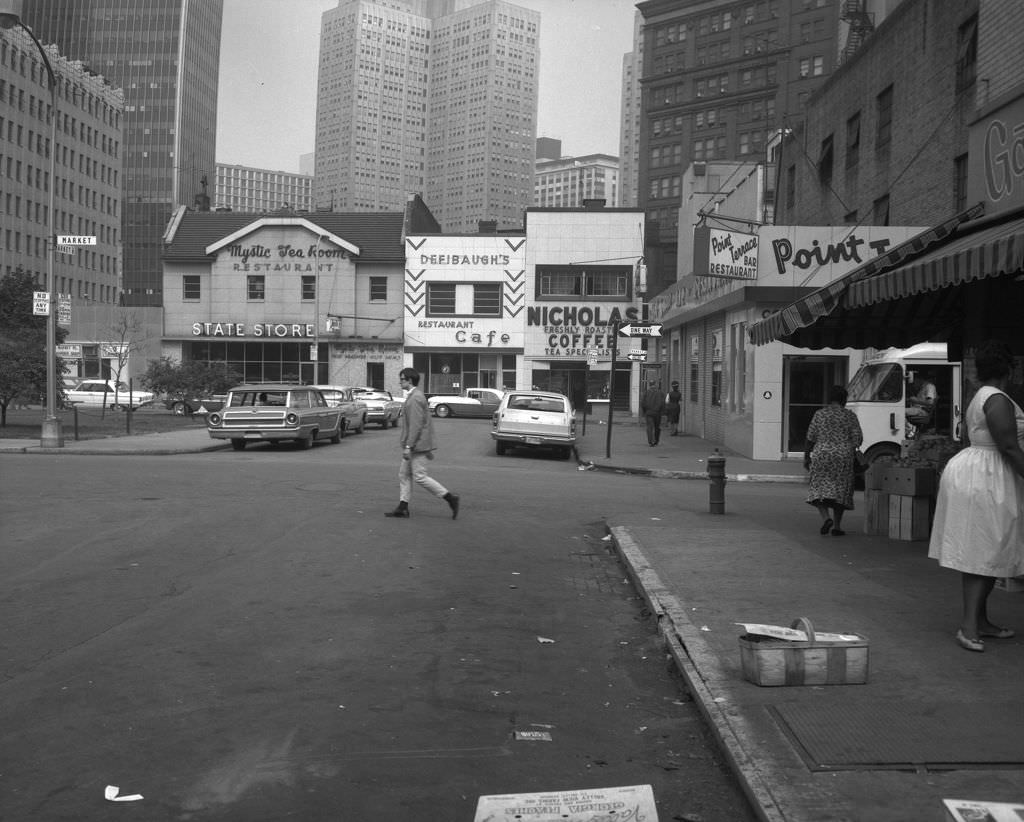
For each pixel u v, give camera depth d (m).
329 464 21.23
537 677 6.14
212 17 154.62
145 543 10.55
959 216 10.34
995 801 3.97
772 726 4.87
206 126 155.38
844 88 31.80
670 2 131.25
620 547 10.51
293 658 6.36
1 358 30.81
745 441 24.69
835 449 11.41
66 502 13.77
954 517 6.17
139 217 140.50
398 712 5.35
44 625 7.09
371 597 8.23
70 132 99.75
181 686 5.72
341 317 58.47
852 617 7.16
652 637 7.18
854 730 4.76
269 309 58.88
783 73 121.62
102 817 3.98
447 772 4.52
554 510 14.47
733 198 39.62
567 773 4.56
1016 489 6.09
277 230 58.69
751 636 5.77
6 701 5.42
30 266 91.94
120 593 8.16
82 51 140.25
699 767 4.68
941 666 5.86
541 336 57.50
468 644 6.86
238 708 5.35
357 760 4.64
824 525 11.59
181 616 7.41
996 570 6.05
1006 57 14.17
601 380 57.44
